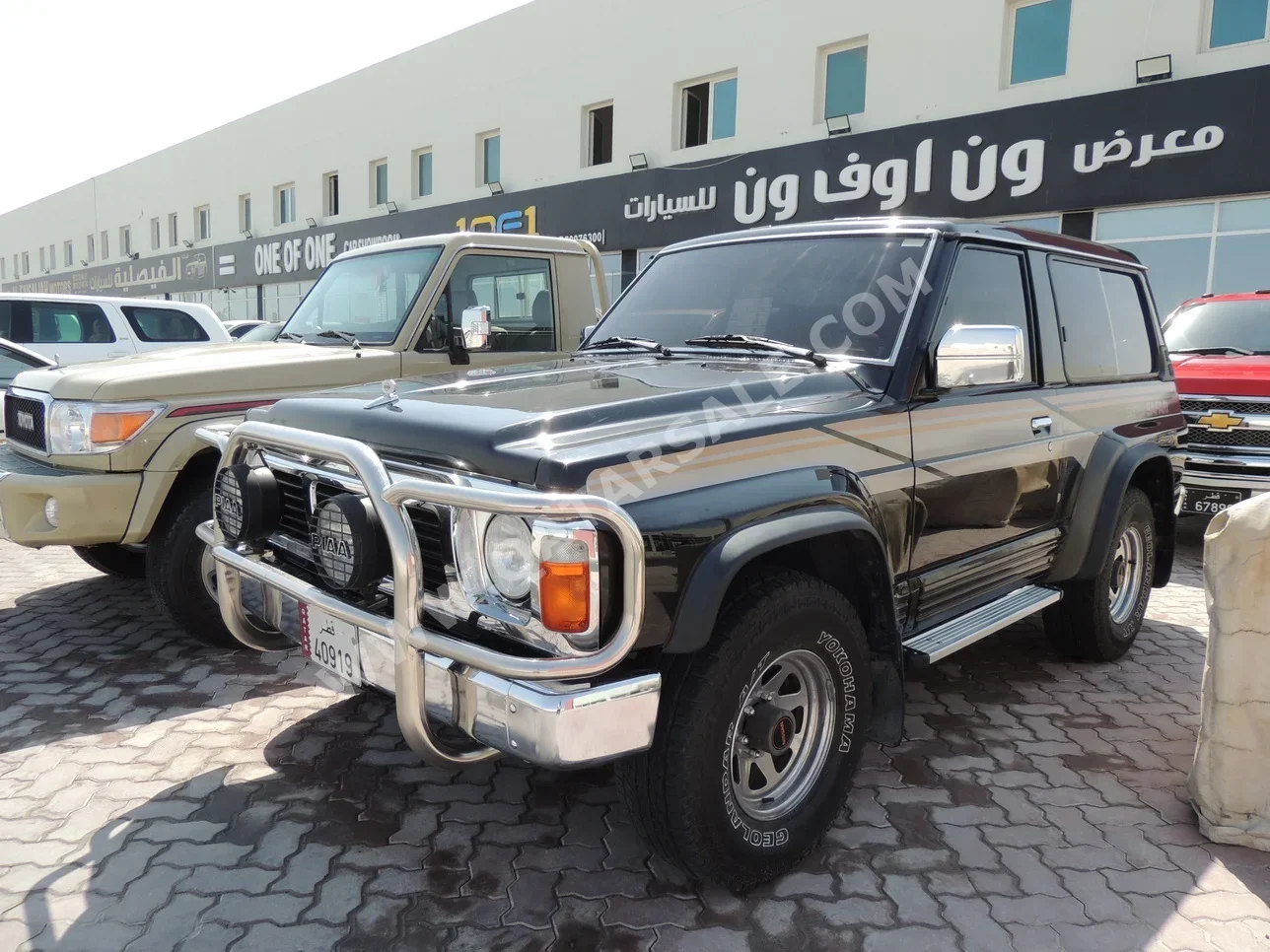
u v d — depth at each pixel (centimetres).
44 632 455
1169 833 286
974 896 251
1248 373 646
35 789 299
